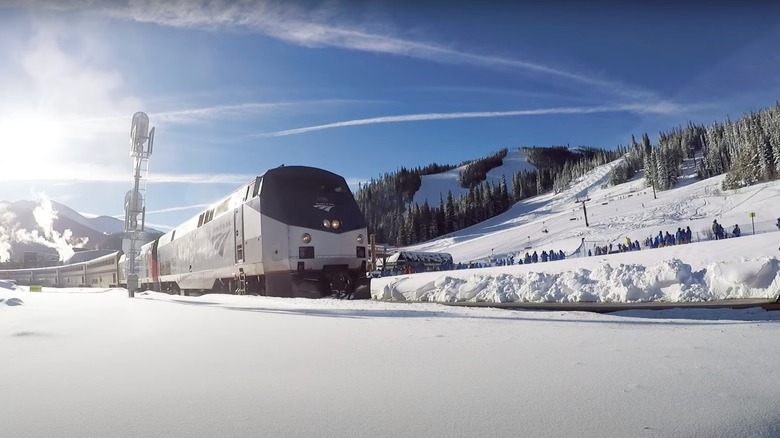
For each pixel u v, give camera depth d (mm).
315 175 15680
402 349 4449
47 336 5664
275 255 14664
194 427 2383
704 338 4594
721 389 2770
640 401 2588
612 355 3855
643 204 94562
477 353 4141
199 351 4562
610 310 9711
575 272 13445
